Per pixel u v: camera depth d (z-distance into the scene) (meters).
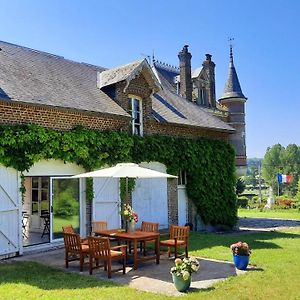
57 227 13.17
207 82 27.81
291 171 101.94
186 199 19.16
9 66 14.08
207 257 11.16
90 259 9.08
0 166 11.38
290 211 37.41
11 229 11.54
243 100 28.83
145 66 16.91
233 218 20.86
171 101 21.00
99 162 14.20
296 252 12.03
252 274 8.94
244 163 28.30
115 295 7.27
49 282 8.24
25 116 12.22
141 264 10.20
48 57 17.31
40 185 16.06
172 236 11.30
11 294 7.33
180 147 18.16
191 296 7.19
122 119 15.52
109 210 14.86
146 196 16.83
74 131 13.48
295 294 7.31
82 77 17.06
